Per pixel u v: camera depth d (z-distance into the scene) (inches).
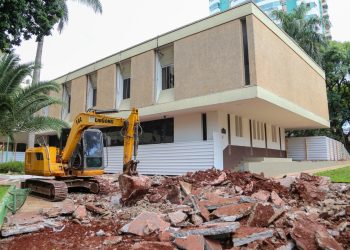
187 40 627.5
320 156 1002.1
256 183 369.1
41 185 433.4
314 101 856.3
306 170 721.0
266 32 591.2
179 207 275.0
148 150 706.2
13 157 1080.2
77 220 265.1
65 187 398.6
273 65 604.4
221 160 618.8
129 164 354.9
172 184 383.2
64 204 362.3
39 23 434.9
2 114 502.6
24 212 307.9
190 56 618.5
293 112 685.3
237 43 552.1
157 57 706.2
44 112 1039.0
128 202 327.3
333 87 1343.5
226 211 238.4
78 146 442.3
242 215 229.3
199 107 604.1
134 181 322.7
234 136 688.4
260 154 807.1
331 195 343.3
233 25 562.3
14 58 501.4
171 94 673.6
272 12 1270.9
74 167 441.7
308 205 301.1
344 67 1235.2
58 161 444.8
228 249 183.6
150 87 690.2
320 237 184.4
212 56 583.8
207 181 394.0
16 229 230.1
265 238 193.2
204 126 658.2
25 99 530.6
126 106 761.6
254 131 792.3
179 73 633.0
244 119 748.6
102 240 213.3
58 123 570.6
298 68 756.6
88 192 483.2
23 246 204.5
